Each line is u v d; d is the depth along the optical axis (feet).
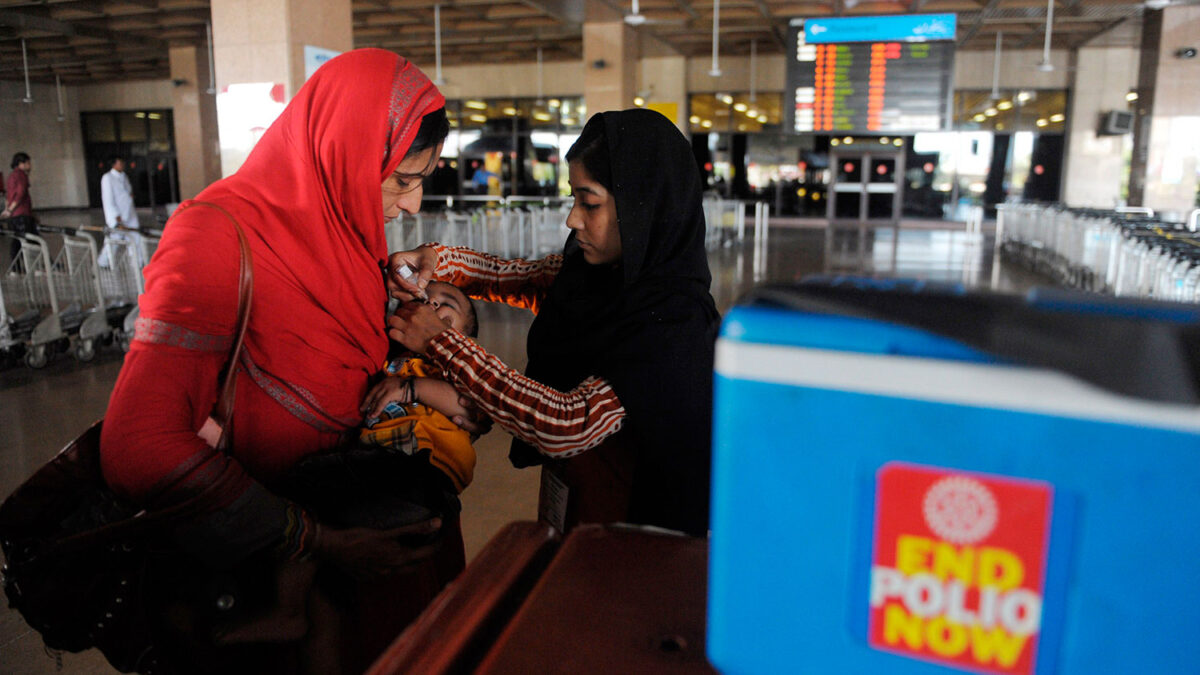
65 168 71.10
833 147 59.72
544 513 4.24
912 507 1.26
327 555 3.26
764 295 1.38
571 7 38.06
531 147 61.05
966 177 57.93
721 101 59.41
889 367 1.23
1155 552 1.13
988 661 1.25
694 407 3.65
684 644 1.71
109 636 3.36
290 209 3.39
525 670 1.64
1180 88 34.88
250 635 3.24
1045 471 1.16
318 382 3.49
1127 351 1.10
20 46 47.98
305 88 3.52
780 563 1.37
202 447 3.04
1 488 10.11
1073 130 53.78
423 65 60.59
